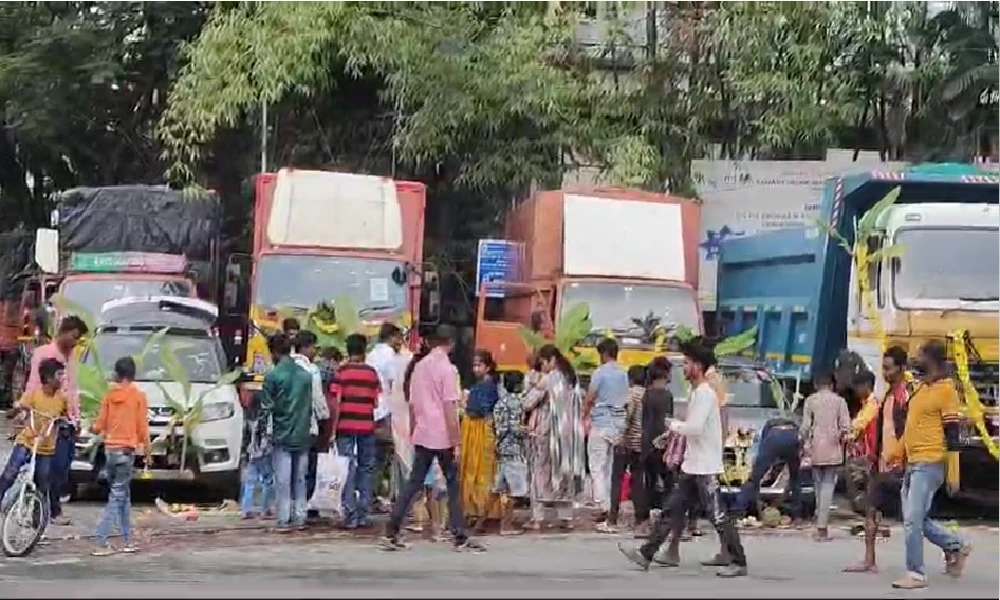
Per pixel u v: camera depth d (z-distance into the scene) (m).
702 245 20.77
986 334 13.62
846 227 15.43
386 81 21.78
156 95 26.44
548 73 21.22
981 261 13.82
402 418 11.84
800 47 21.89
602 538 11.77
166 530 11.78
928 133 23.05
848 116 22.02
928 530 9.67
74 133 26.22
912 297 13.74
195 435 13.14
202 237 19.25
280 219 16.22
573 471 12.23
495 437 11.98
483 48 21.36
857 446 11.70
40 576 9.44
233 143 23.58
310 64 20.84
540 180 21.09
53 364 10.66
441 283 22.45
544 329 15.66
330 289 16.00
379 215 16.50
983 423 13.35
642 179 20.89
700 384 9.95
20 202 29.09
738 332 18.86
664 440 11.16
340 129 23.25
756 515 12.96
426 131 21.08
